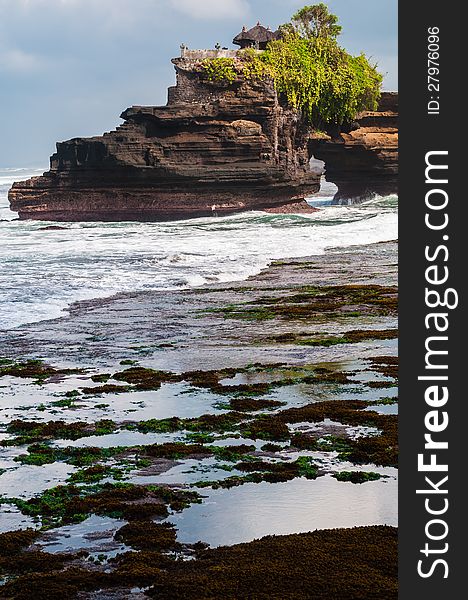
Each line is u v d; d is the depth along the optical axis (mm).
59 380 19781
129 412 16906
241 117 96125
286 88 103750
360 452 13672
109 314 29266
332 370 20156
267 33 111375
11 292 33562
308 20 112562
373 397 17500
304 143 109188
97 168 93375
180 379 19656
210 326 26891
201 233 66938
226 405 17344
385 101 117188
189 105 93875
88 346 23875
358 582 8758
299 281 38344
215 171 92562
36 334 25750
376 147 111062
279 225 75562
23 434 15359
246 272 41438
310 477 12578
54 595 8852
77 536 10602
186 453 13992
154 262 44438
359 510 11125
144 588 9016
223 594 8617
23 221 93312
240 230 69625
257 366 20844
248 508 11305
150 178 92188
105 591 8984
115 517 11219
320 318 28172
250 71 99375
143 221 92312
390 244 56781
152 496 11922
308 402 17297
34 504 11773
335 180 115250
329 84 109312
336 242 57844
